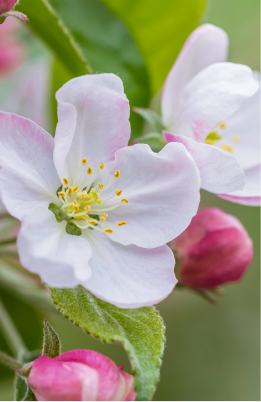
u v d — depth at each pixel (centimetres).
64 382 26
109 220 28
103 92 27
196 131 29
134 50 32
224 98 28
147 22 31
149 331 26
